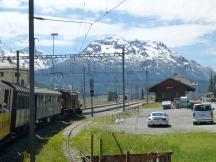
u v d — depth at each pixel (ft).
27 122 131.95
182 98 345.51
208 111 185.06
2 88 89.51
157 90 495.82
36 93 158.30
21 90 119.03
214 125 178.29
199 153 93.61
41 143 116.06
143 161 62.64
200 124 185.57
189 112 283.59
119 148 102.73
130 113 269.23
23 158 85.76
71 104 249.96
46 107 179.63
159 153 61.36
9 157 89.30
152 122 177.58
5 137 100.48
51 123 197.26
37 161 84.58
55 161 85.92
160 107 357.82
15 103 110.42
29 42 67.51
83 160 68.03
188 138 126.21
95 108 356.79
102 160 63.87
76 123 195.52
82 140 124.47
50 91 196.13
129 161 60.54
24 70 324.39
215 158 86.74
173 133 144.36
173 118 229.04
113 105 412.98
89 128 160.04
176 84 490.90
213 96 588.50
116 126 180.86
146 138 122.72
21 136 129.59
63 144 114.73
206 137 129.18
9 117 100.17
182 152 95.25
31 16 67.62
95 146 107.96
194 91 489.26
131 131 156.76
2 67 307.17
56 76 336.29
